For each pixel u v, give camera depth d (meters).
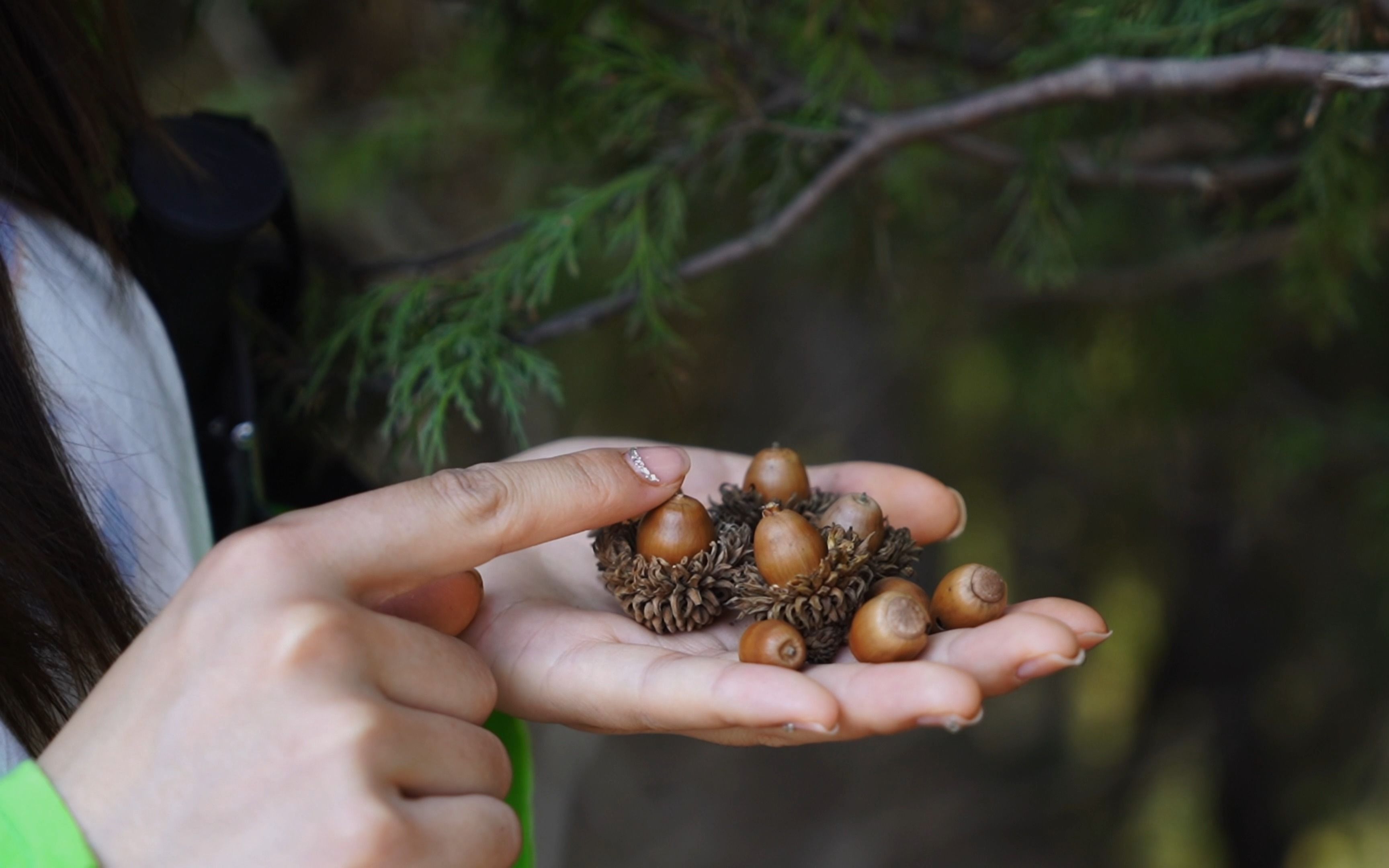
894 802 1.93
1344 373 1.11
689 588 0.55
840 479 0.60
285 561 0.48
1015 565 1.50
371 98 1.01
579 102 0.73
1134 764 1.76
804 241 0.97
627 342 1.05
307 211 1.06
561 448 0.61
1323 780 1.44
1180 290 0.95
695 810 1.85
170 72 0.96
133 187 0.58
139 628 0.54
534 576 0.57
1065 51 0.66
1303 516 1.29
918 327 1.07
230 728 0.47
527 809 0.56
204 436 0.62
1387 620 1.18
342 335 0.65
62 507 0.52
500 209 1.12
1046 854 1.86
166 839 0.47
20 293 0.54
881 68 0.82
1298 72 0.57
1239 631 1.48
